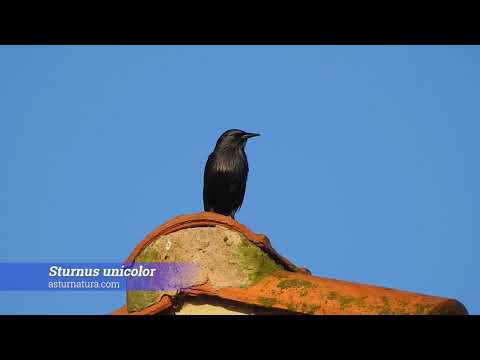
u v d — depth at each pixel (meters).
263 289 14.62
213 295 14.62
